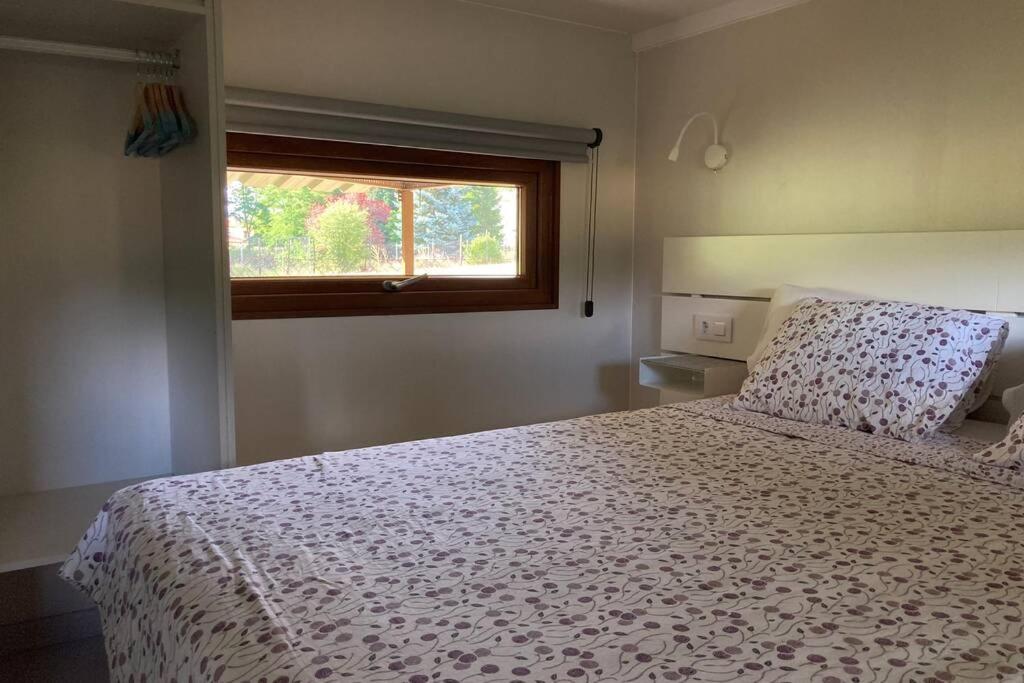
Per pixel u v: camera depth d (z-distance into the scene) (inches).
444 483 62.2
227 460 79.4
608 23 123.0
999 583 43.5
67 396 89.4
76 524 78.5
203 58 76.1
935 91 91.4
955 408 76.7
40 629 83.4
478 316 117.6
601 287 130.8
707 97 118.6
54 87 85.4
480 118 111.1
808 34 104.4
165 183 90.7
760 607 40.5
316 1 99.0
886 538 50.3
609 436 77.9
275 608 40.3
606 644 36.7
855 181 100.3
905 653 35.7
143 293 92.8
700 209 121.2
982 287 84.8
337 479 63.4
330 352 104.4
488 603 41.0
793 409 83.6
